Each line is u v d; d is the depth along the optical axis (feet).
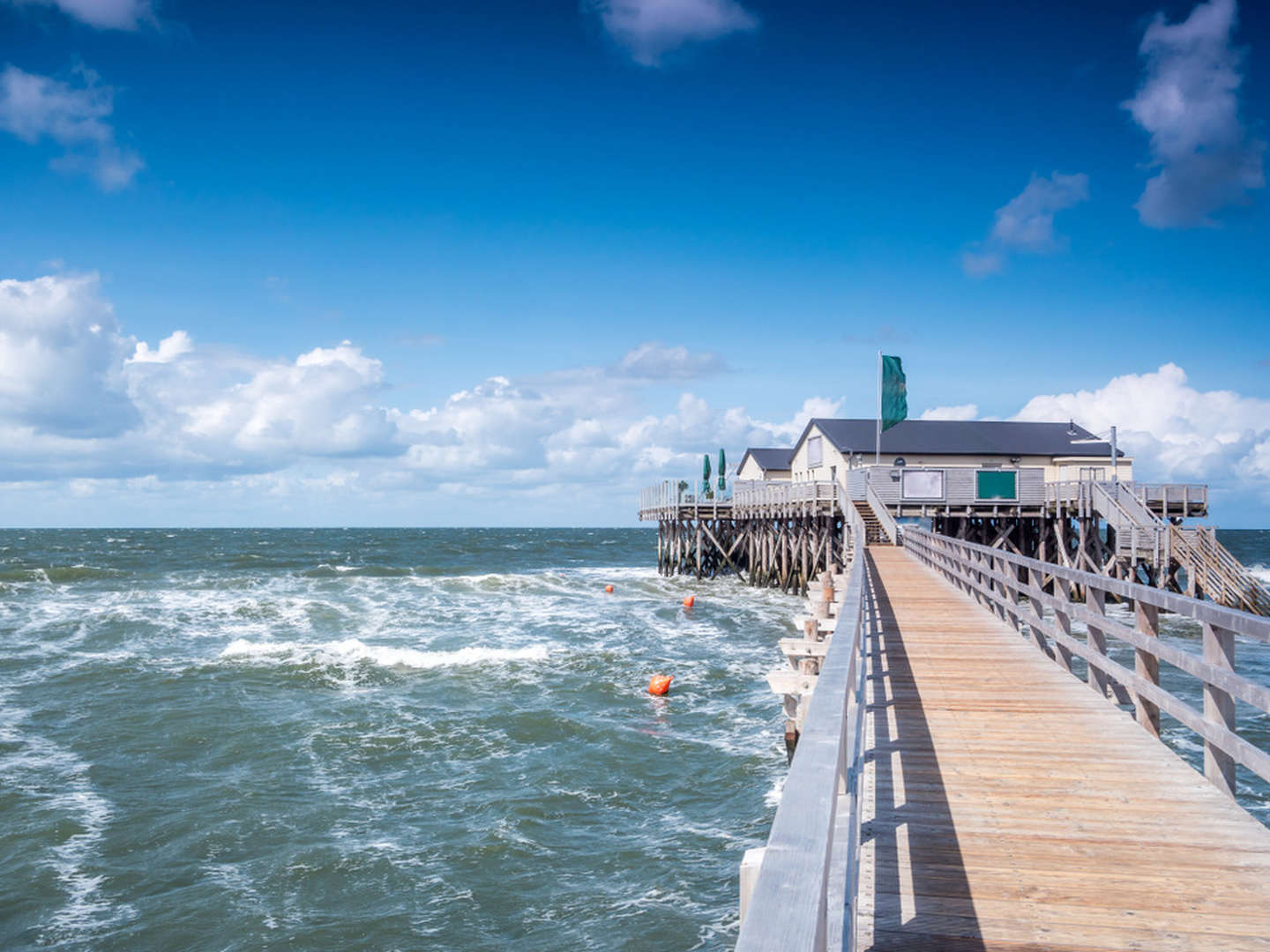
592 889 34.22
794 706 48.01
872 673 31.27
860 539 55.47
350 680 66.90
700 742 51.55
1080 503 113.60
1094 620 27.12
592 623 97.55
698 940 30.68
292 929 31.40
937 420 147.23
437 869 35.76
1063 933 12.96
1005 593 43.88
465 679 67.36
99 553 237.45
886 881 14.78
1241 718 56.75
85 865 35.86
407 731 53.67
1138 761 21.25
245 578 148.87
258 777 45.83
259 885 34.45
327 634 88.17
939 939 12.80
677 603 118.52
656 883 34.63
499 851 37.27
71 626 91.30
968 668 31.94
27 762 47.75
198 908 32.73
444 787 44.52
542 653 77.05
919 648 35.86
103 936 30.94
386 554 249.75
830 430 141.08
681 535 164.76
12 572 144.56
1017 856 15.79
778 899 5.26
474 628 93.40
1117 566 110.01
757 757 48.62
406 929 31.42
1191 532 96.68
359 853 37.01
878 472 117.80
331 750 50.06
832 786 7.00
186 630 89.25
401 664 72.38
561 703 60.23
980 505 117.91
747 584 145.79
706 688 65.10
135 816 40.55
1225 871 15.15
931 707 26.50
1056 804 18.39
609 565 218.59
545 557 252.42
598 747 50.49
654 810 41.75
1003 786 19.49
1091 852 15.93
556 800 42.80
